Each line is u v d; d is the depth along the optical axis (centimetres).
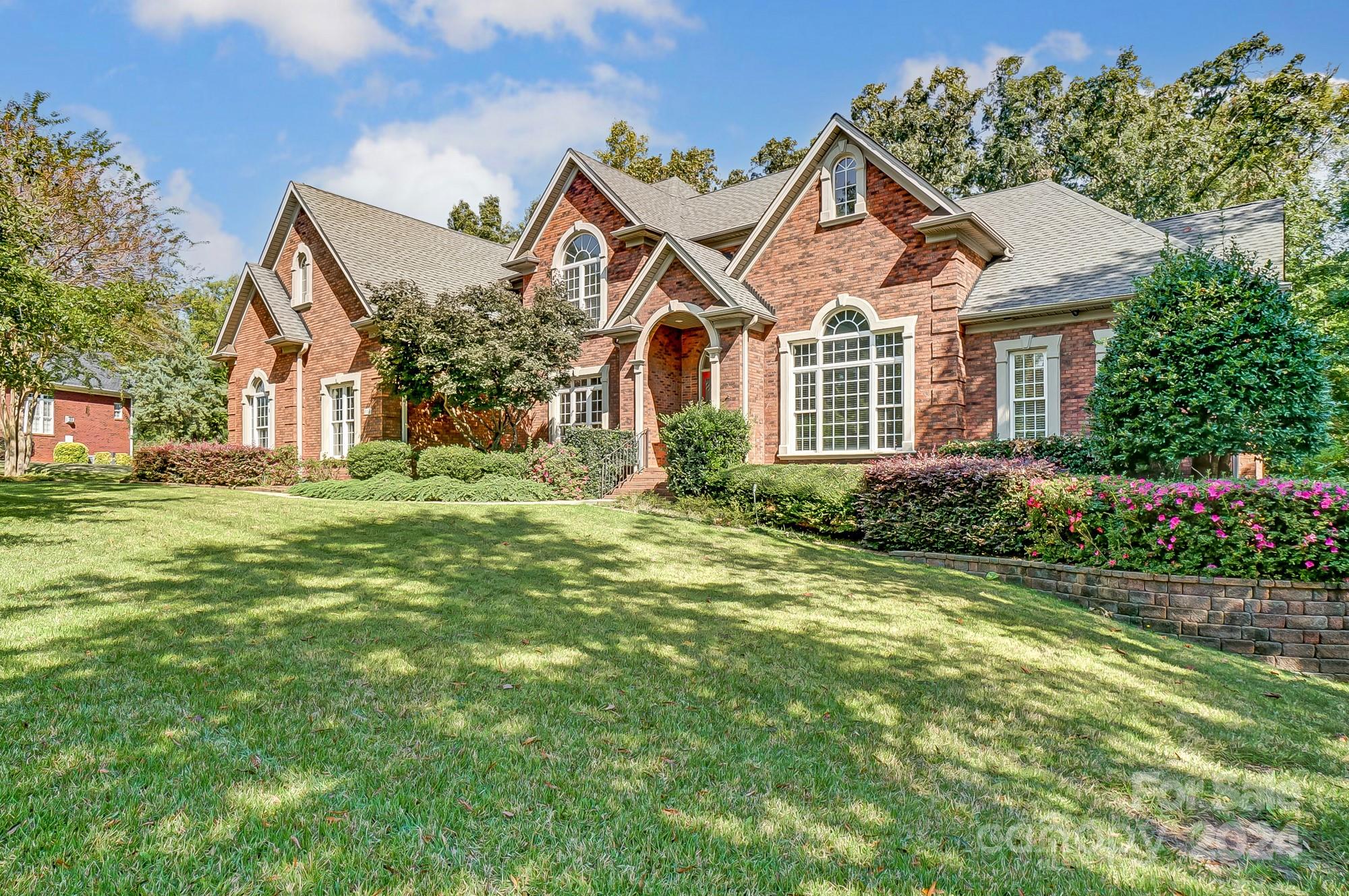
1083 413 1377
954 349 1460
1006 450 1343
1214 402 943
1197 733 480
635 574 858
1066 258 1537
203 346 3778
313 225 2344
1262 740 480
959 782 373
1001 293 1498
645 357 1762
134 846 271
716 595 773
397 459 1892
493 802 320
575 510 1317
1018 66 3162
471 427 2130
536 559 909
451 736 387
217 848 273
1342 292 1962
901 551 1133
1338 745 489
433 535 1042
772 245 1709
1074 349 1391
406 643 543
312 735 378
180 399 3591
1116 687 564
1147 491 895
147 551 859
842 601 777
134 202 2098
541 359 1695
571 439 1734
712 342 1620
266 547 907
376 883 257
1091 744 441
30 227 1130
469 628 591
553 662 519
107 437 4053
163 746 355
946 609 768
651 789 342
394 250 2391
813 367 1636
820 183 1634
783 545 1136
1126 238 1530
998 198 1897
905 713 465
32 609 592
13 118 1877
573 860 280
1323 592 800
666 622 648
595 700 450
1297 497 823
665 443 1530
